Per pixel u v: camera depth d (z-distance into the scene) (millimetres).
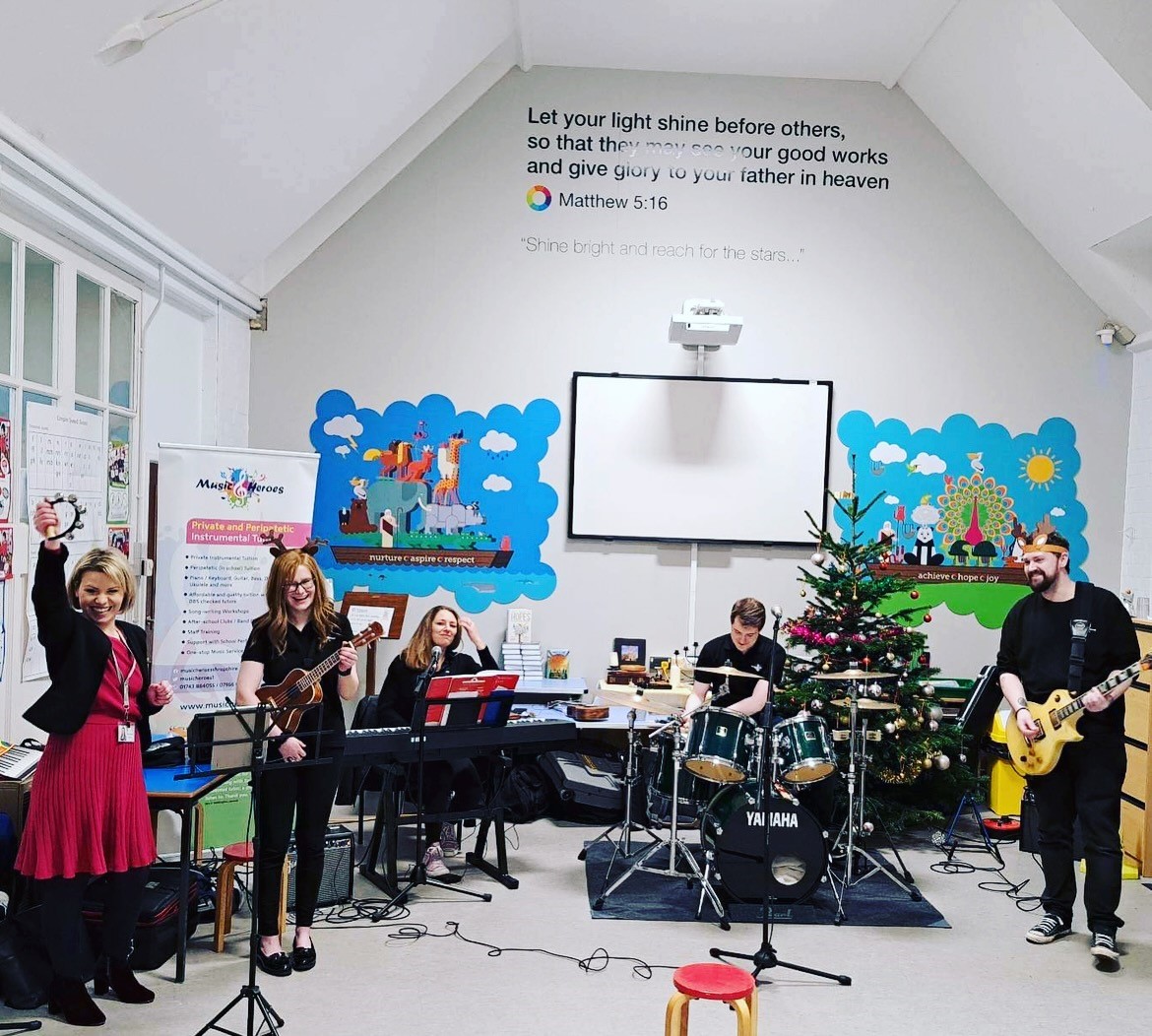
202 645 4891
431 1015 3312
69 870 3092
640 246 6508
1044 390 6543
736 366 6500
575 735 4746
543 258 6488
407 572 6445
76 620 3094
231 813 4676
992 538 6539
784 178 6531
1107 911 3887
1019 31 5258
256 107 4590
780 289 6516
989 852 5332
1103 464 6559
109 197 4230
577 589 6488
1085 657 3986
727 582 6496
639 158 6512
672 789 4754
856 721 4684
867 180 6535
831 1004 3498
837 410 6520
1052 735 3998
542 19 5910
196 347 5789
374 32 4820
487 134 6469
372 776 5074
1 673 3695
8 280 3773
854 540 5480
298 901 3678
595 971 3705
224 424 6027
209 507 4930
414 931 4059
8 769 3467
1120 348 6531
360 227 6438
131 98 3869
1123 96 5004
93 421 4453
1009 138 5977
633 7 5762
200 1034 3029
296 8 4188
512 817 5777
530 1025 3260
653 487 6449
